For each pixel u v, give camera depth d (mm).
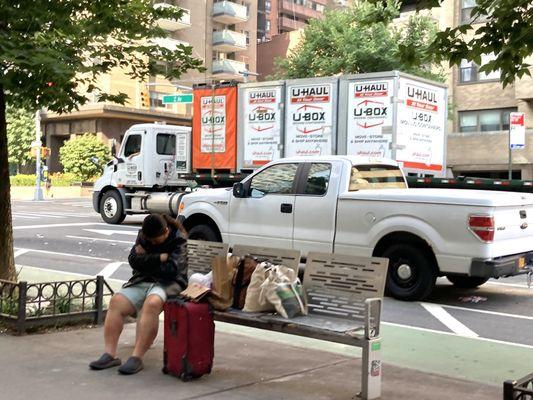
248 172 16875
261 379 5215
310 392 4891
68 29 7316
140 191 20516
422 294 9008
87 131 47375
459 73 31125
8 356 5660
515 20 6102
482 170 28938
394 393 4926
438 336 7262
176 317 5141
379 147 14711
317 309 5328
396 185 10578
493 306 8992
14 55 5961
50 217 23406
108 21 7445
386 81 14586
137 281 5535
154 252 5512
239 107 16953
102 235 17234
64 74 6289
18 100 7652
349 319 5109
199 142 17953
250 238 10500
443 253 8680
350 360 5875
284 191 10227
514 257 8836
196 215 11391
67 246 14977
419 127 15234
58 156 50625
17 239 16172
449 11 30266
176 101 27188
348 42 30531
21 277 10508
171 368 5195
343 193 9586
